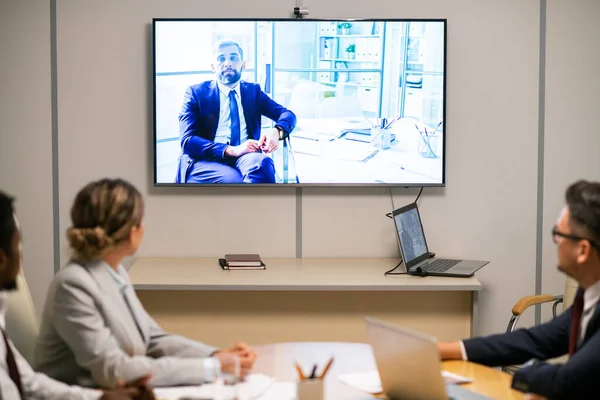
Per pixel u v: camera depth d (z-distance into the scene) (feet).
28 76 14.01
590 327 6.55
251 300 12.73
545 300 11.85
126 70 14.01
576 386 6.30
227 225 14.20
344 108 13.88
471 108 14.11
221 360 6.64
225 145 13.92
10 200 5.97
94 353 7.13
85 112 14.07
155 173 13.94
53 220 14.23
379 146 13.93
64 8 13.93
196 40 13.78
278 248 14.25
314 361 7.67
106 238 7.32
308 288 12.05
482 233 14.26
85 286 7.30
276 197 14.17
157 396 6.72
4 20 13.93
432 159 13.94
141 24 13.94
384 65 13.82
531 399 6.53
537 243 14.26
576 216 6.53
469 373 7.29
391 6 13.94
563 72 14.07
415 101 13.87
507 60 14.03
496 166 14.17
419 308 12.82
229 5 13.89
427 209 14.24
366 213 14.21
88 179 14.17
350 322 12.81
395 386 6.53
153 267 13.26
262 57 13.79
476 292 12.48
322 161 13.94
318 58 13.80
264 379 7.04
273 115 13.87
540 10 13.98
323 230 14.24
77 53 13.98
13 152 14.12
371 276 12.62
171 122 13.88
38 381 6.68
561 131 14.15
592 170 14.17
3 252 5.84
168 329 12.72
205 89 13.84
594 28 13.99
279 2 13.91
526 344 7.75
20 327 8.23
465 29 13.98
